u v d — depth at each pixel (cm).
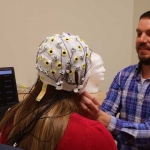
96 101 78
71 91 67
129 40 231
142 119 118
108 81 232
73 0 195
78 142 57
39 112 63
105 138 61
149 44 116
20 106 72
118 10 217
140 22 122
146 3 229
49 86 66
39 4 182
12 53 182
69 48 62
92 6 204
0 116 123
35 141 60
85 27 206
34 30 185
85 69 66
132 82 125
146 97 118
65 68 62
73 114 63
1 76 134
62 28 196
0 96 133
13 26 177
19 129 65
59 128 58
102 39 218
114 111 128
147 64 119
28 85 192
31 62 190
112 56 227
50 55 62
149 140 104
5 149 42
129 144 113
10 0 171
